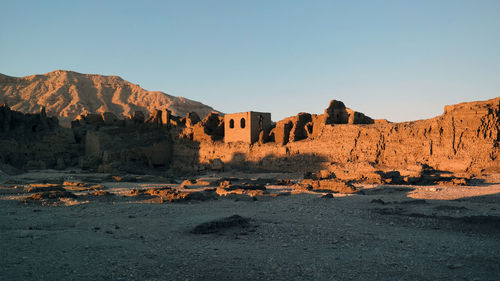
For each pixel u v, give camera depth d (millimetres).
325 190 36469
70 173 71062
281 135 68062
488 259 12398
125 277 10680
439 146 47969
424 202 25750
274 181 50188
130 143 82125
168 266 11797
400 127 52844
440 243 14617
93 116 96312
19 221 20312
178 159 84500
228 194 34375
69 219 21031
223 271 11367
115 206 26484
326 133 60656
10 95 199875
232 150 73375
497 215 19469
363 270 11469
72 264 11734
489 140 44500
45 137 82000
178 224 18984
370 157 53875
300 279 10688
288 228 17859
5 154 73375
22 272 10797
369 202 27062
